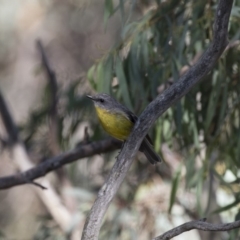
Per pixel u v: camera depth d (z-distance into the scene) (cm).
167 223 1279
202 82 1070
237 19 1009
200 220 678
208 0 1028
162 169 1340
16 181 1020
